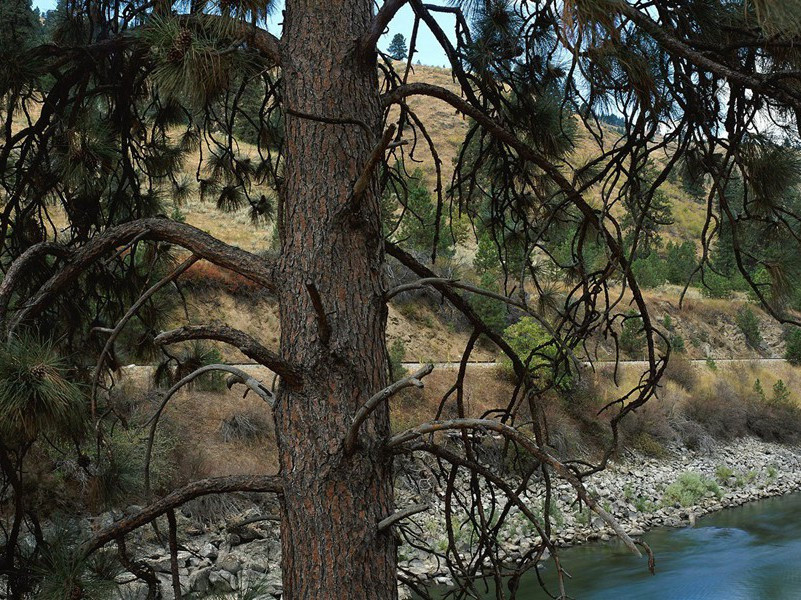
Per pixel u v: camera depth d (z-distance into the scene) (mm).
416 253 23797
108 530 2527
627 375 25438
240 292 21266
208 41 2816
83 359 4055
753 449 27984
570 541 15477
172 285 19719
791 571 13656
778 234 3059
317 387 2416
